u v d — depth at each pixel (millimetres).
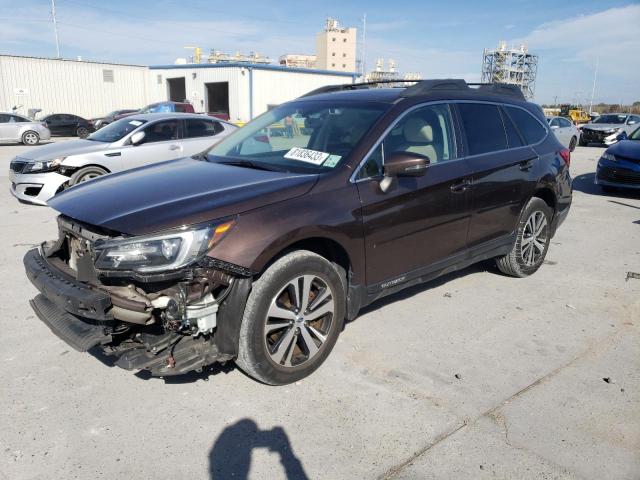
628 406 3137
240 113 36062
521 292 4961
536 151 5066
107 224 2883
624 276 5480
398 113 3869
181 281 2816
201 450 2709
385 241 3654
